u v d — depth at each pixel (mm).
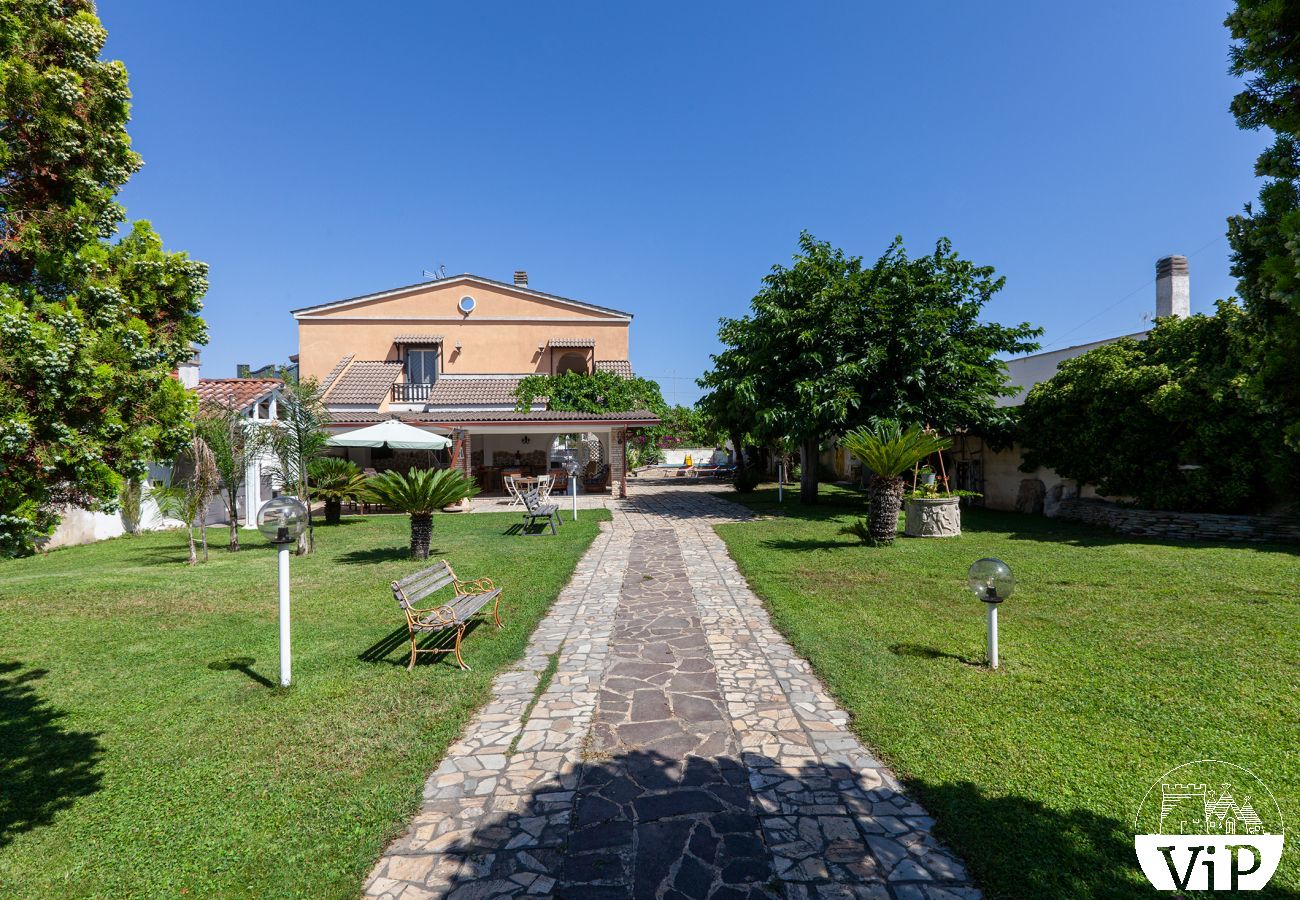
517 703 4383
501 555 10047
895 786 3209
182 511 10031
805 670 4906
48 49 3016
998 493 15617
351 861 2693
